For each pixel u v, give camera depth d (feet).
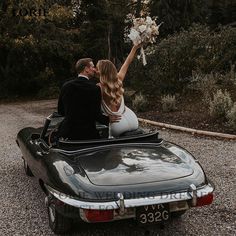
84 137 14.62
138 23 16.74
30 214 16.29
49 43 78.79
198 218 15.17
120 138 14.40
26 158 18.42
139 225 12.10
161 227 12.87
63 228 13.73
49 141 16.69
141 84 48.08
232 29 45.60
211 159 23.59
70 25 90.53
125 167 12.76
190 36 46.01
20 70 86.33
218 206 16.28
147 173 12.50
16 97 88.22
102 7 88.69
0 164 24.57
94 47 86.79
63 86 14.62
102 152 13.82
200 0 95.86
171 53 45.42
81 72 14.87
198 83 43.09
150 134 14.88
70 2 87.71
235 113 30.96
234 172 20.84
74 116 14.47
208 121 33.73
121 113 15.33
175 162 13.35
